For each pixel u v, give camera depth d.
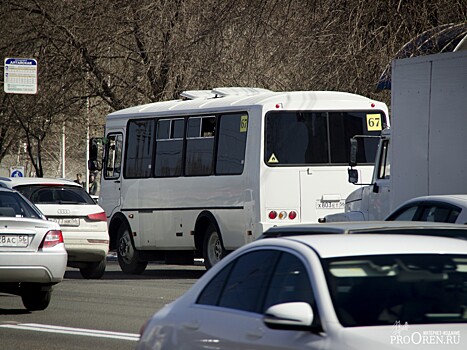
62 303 58.31
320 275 20.67
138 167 84.94
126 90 124.19
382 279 20.80
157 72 119.88
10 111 141.50
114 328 47.25
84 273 77.69
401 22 93.06
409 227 25.17
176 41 117.31
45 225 53.41
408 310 20.23
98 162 89.12
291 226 26.05
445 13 93.19
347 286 20.52
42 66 128.88
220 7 109.94
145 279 77.38
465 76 55.19
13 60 117.25
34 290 53.69
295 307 19.86
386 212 64.38
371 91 93.88
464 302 20.61
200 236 79.06
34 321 50.06
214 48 112.06
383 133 65.25
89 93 129.00
